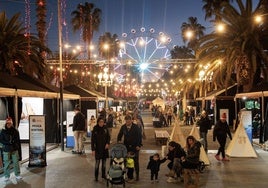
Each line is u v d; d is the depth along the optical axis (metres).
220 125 15.18
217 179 11.69
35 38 26.48
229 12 26.95
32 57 25.80
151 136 27.17
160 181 11.47
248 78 26.67
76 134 17.59
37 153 14.13
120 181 10.51
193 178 10.24
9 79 17.00
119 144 10.73
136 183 11.21
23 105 21.64
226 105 32.12
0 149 12.85
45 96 18.92
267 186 10.73
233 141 16.33
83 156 16.88
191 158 10.23
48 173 12.87
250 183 11.12
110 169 10.60
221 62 28.56
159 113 38.16
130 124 11.54
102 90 53.00
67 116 20.09
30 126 14.16
